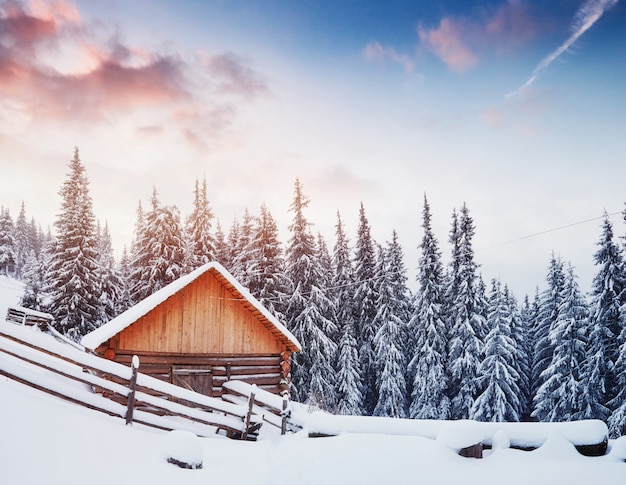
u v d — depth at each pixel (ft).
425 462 21.49
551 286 123.65
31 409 22.63
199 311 55.36
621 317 80.94
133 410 30.63
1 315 111.96
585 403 87.81
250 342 59.06
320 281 106.52
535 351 121.80
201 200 130.00
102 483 17.38
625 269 86.17
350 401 96.94
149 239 117.50
